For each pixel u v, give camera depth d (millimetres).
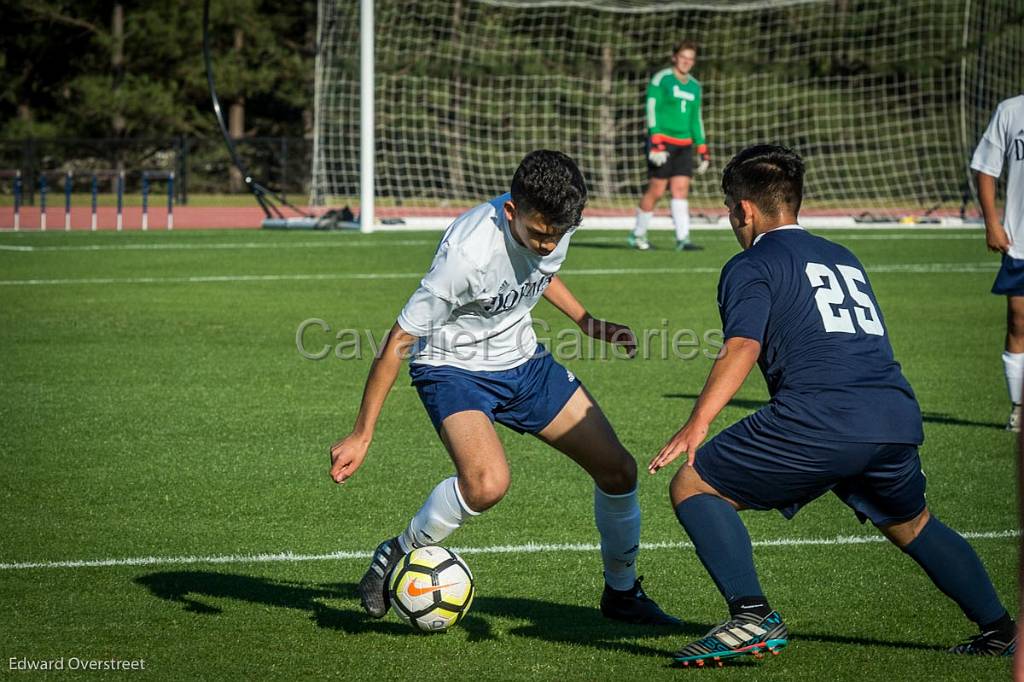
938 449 24797
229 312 42719
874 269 56594
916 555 13961
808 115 107000
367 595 14938
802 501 13664
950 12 99500
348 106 92000
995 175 25609
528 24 113875
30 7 138250
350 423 26781
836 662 13922
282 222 78438
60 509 20156
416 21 111688
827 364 13203
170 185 82125
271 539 18781
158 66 143250
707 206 103625
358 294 47312
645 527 19766
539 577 17234
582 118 108812
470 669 13766
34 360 33688
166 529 19188
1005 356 26375
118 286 49125
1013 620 13992
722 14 111250
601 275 53406
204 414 27422
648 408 28812
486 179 110062
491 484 14195
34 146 117438
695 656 13102
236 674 13555
